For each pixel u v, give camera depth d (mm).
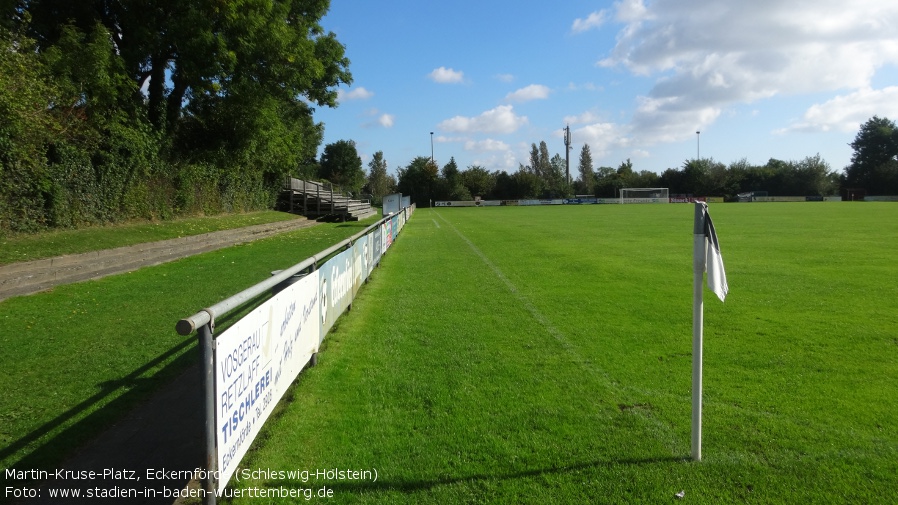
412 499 3236
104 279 11164
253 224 23750
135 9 20469
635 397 4781
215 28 21922
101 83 17016
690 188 82188
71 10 20188
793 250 15508
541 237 21391
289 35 24094
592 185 92688
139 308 8430
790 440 3939
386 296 9695
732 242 17812
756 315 7852
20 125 13023
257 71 24844
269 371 3854
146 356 5945
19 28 15461
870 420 4270
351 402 4699
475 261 14438
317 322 5727
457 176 80188
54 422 4258
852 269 11938
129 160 18281
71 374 5367
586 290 10000
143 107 21281
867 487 3338
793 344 6375
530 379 5262
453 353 6152
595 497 3240
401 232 25078
